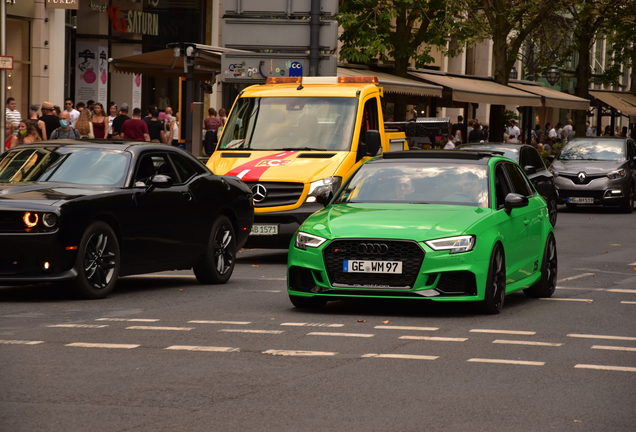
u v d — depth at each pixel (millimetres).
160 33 43188
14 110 30328
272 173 19047
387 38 42406
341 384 8562
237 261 19781
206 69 28656
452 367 9359
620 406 7891
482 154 14398
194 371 9016
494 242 12562
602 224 29516
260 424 7219
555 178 34188
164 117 37719
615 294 15164
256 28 28141
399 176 13984
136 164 14688
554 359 9820
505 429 7160
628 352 10266
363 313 12758
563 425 7281
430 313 12812
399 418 7430
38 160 14719
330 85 21562
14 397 7941
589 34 61969
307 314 12625
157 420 7293
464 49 68875
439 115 63656
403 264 12125
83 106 34250
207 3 45000
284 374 8938
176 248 15047
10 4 34344
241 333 11125
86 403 7777
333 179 19109
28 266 13016
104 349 10031
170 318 12156
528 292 14773
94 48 39781
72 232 13180
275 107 20891
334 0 27875
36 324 11539
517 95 49219
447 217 12547
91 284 13656
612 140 35500
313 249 12477
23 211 12953
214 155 20344
